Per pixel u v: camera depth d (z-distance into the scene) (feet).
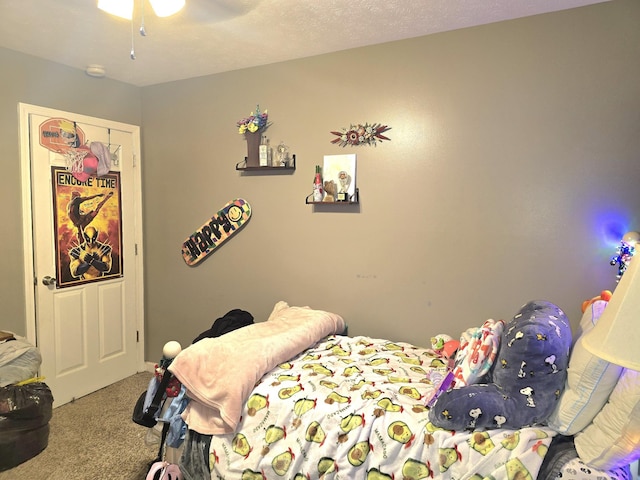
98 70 9.69
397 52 8.14
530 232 7.34
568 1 6.54
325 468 5.47
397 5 6.68
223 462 5.98
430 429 5.12
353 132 8.61
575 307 7.10
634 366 3.40
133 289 11.39
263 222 9.86
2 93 8.54
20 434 7.48
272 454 5.76
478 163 7.64
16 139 8.81
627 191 6.65
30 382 7.95
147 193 11.44
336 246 9.05
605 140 6.73
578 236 7.01
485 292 7.75
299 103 9.18
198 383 6.26
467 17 7.13
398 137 8.26
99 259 10.47
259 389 6.17
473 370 5.39
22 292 9.10
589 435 4.54
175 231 11.09
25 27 7.53
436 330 8.21
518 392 4.87
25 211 8.98
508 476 4.54
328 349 7.69
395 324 8.59
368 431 5.40
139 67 9.70
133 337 11.50
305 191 9.29
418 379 6.53
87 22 7.31
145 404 6.55
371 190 8.59
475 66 7.54
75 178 9.83
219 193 10.37
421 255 8.25
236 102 9.93
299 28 7.55
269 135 9.58
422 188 8.14
